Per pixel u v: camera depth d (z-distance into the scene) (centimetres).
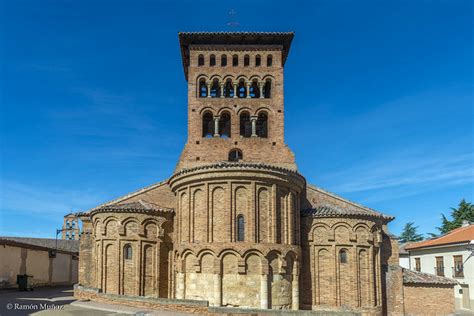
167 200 4022
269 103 4200
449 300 3862
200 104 4181
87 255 4191
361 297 3612
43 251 5447
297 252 3422
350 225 3691
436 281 3888
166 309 2725
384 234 4119
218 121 4169
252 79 4269
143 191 4009
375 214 3806
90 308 2878
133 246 3581
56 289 5000
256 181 3294
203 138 4094
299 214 3650
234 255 3178
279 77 4266
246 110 4184
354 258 3644
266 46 4331
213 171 3303
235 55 4325
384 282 3894
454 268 5250
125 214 3606
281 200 3416
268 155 4066
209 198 3312
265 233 3262
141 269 3556
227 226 3206
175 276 3612
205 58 4300
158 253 3644
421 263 6075
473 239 4897
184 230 3481
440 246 5484
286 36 4244
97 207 3862
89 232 4241
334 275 3631
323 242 3719
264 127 4456
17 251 4841
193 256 3306
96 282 3588
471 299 4872
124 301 2975
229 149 4069
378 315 3641
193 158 4034
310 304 3634
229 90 4534
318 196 4125
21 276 4566
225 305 3108
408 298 3862
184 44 4372
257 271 3166
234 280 3142
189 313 2628
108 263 3575
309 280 3681
